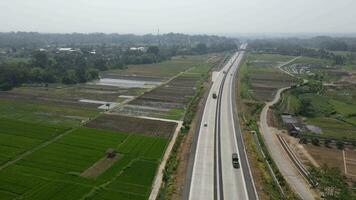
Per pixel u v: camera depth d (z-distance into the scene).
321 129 102.62
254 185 62.91
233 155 74.00
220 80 178.75
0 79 146.00
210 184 62.72
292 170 71.19
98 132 90.00
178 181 63.38
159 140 85.50
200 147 81.06
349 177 69.50
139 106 120.00
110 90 148.12
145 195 58.00
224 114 112.12
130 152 77.06
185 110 116.38
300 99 139.25
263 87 164.88
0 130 88.75
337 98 146.88
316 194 60.78
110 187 60.28
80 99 129.00
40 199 55.44
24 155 73.19
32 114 105.62
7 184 59.94
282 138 92.00
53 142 81.62
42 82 163.38
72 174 64.75
